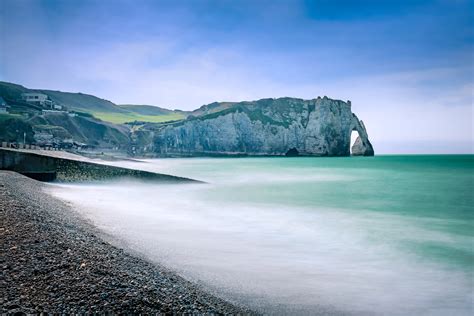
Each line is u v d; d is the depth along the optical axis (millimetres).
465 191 40625
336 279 11781
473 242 17125
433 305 9875
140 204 27891
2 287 7289
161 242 15398
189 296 8750
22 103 192125
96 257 10148
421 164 120625
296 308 9359
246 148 199750
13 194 19719
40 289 7426
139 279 9000
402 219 23375
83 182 41000
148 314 7125
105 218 19906
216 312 8133
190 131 199500
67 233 12711
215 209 26703
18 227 12008
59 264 8914
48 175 39125
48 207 18891
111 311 6930
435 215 25078
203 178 61438
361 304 9820
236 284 10812
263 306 9320
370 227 20688
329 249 15648
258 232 18859
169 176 44750
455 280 11867
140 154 186375
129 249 13258
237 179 59250
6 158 38688
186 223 20531
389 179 59219
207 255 13828
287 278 11719
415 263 13758
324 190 41781
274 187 44938
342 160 164625
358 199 33500
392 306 9758
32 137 134625
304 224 21375
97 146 188125
